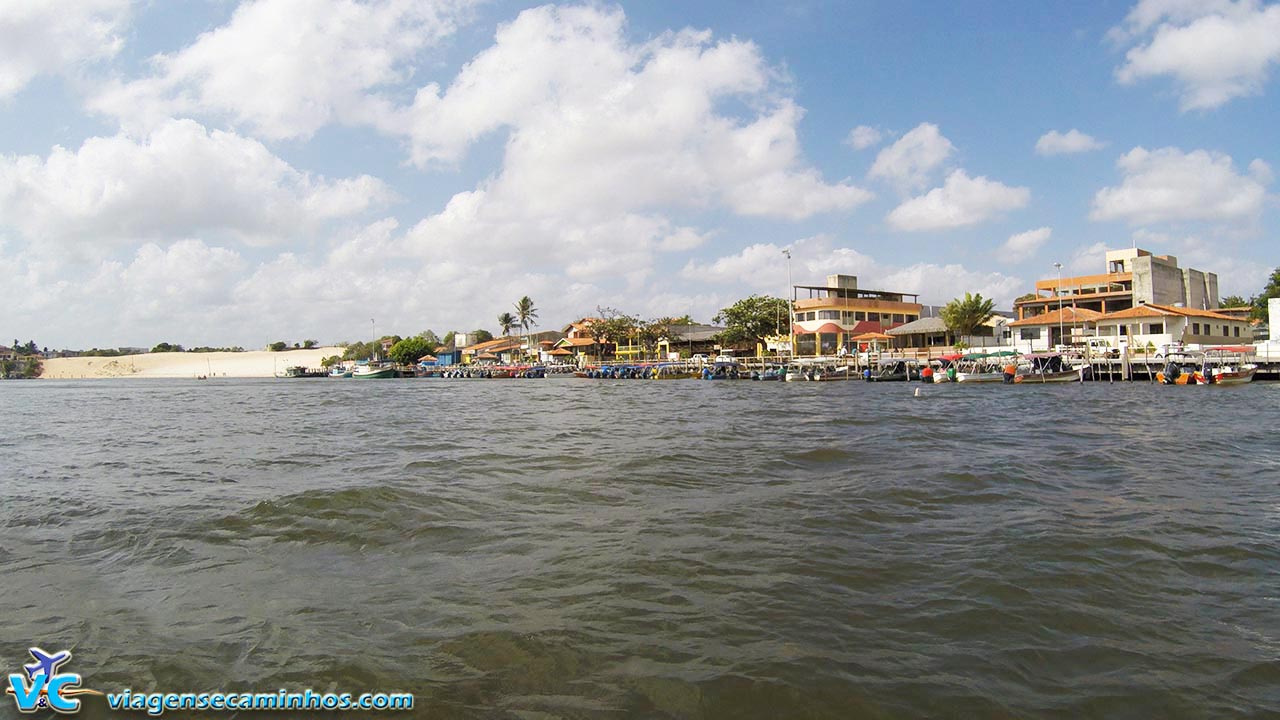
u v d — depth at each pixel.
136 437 25.17
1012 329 72.00
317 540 10.02
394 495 12.73
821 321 89.12
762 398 42.03
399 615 7.20
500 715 5.27
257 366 187.75
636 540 9.86
